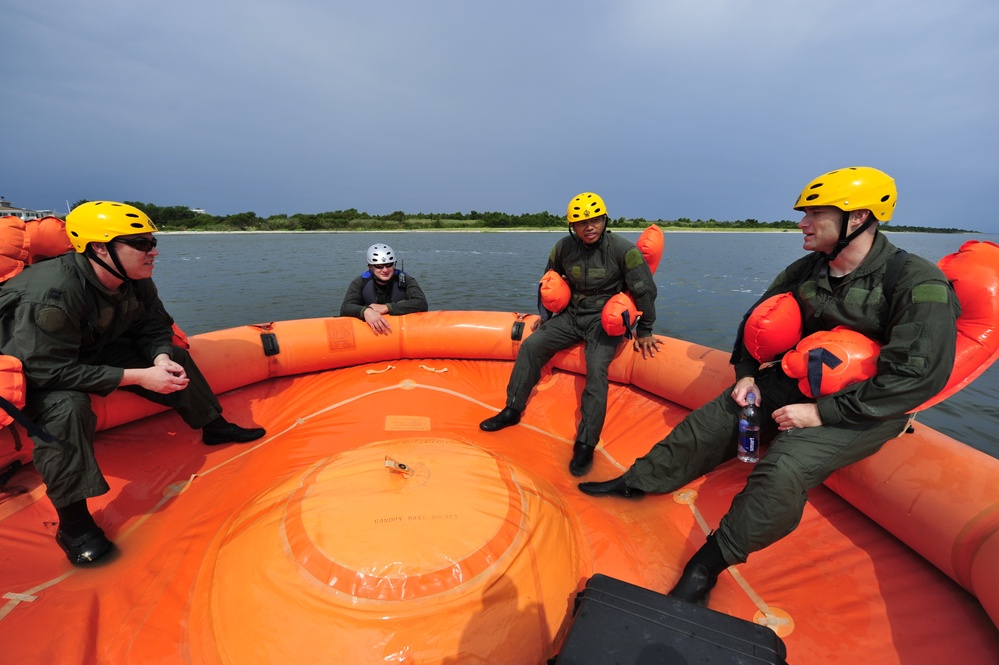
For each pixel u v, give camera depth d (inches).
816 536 85.7
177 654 63.4
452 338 161.9
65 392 79.6
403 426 129.8
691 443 95.8
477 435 128.3
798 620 71.6
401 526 65.6
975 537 66.9
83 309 83.7
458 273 700.0
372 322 157.0
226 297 494.9
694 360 127.4
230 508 91.5
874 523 85.7
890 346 70.2
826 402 74.0
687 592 73.7
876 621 69.6
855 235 77.0
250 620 61.8
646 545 88.0
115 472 101.6
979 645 63.5
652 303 131.9
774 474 72.4
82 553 79.3
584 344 144.1
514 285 587.2
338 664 57.8
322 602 60.4
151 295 102.0
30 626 66.6
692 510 96.0
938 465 75.7
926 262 73.6
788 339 88.0
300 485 76.4
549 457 120.2
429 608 60.0
